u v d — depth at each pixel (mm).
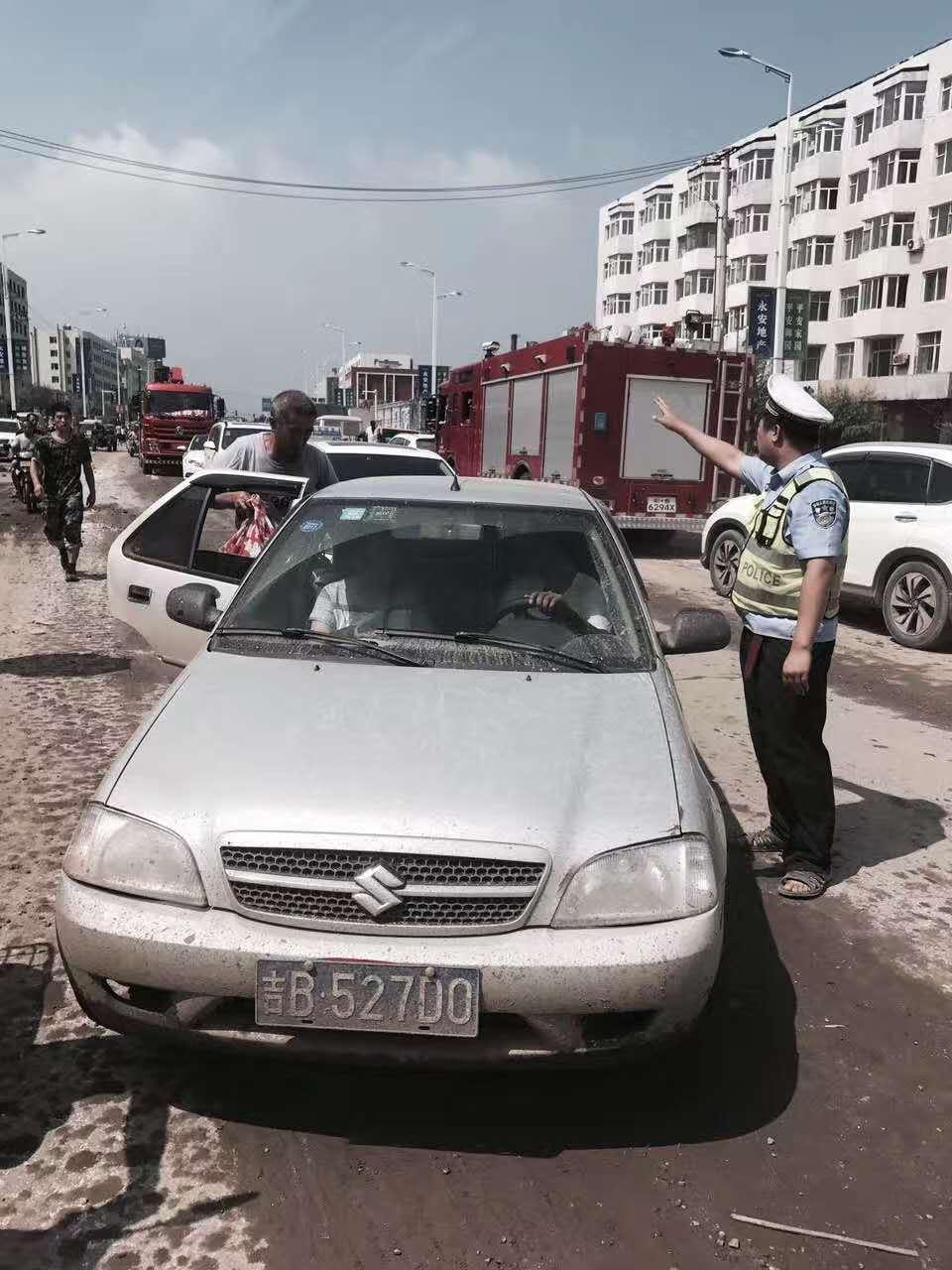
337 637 3295
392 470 10180
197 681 3055
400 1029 2301
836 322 50938
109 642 7793
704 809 2617
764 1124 2652
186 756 2652
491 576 3547
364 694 2949
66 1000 3061
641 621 3459
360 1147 2512
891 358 48250
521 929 2371
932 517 8492
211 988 2355
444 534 3715
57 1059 2789
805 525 3553
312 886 2354
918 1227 2326
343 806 2438
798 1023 3113
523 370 16047
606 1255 2217
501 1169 2459
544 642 3293
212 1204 2311
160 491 23781
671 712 2984
